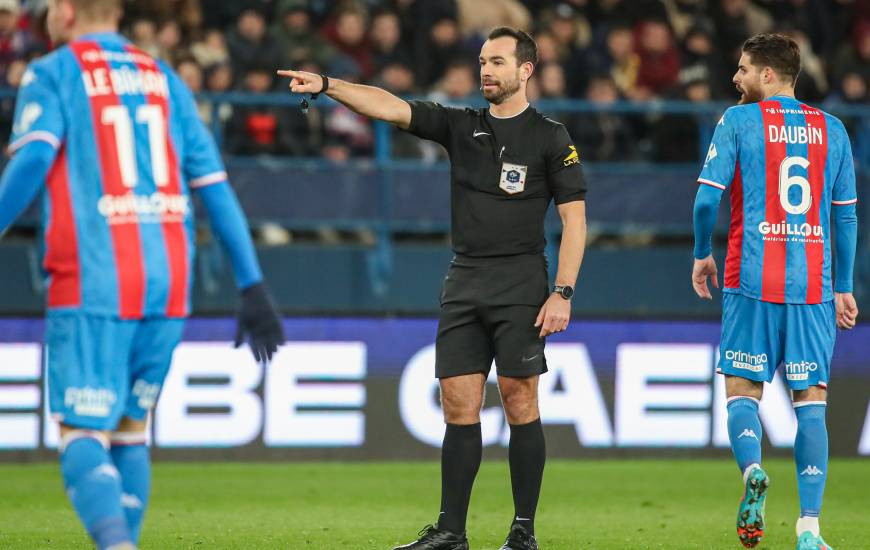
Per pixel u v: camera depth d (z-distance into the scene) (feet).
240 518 77.61
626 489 94.38
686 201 116.98
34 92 44.55
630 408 111.14
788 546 67.31
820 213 60.95
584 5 143.43
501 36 59.41
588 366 110.73
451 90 120.16
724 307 61.72
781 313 60.49
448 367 59.72
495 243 59.26
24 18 122.83
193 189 47.19
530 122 59.67
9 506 82.02
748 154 60.54
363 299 113.09
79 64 45.27
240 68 121.39
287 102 113.29
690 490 94.07
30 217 106.63
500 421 109.09
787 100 61.46
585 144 120.16
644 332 111.75
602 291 115.65
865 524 77.20
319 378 107.76
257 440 106.22
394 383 108.99
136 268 44.83
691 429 111.86
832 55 144.25
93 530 42.60
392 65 122.52
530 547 59.57
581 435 110.42
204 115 112.27
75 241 44.50
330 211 112.37
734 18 142.72
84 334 44.37
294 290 112.06
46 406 103.40
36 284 106.22
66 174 44.78
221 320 106.22
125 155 45.19
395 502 86.43
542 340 59.62
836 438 113.39
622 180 116.37
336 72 122.01
